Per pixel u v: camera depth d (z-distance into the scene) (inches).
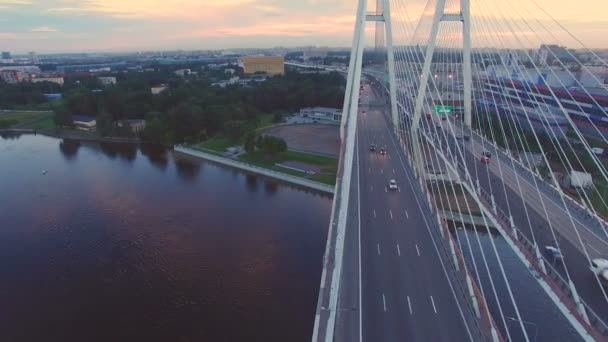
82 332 1398.9
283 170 3056.1
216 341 1347.2
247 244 1958.7
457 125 2930.6
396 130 3149.6
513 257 1679.4
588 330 908.6
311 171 3016.7
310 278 1674.5
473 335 1029.2
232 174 3095.5
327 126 4667.8
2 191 2696.9
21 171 3157.0
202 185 2827.3
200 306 1521.9
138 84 6353.3
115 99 5068.9
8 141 4261.8
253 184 2847.0
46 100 6299.2
